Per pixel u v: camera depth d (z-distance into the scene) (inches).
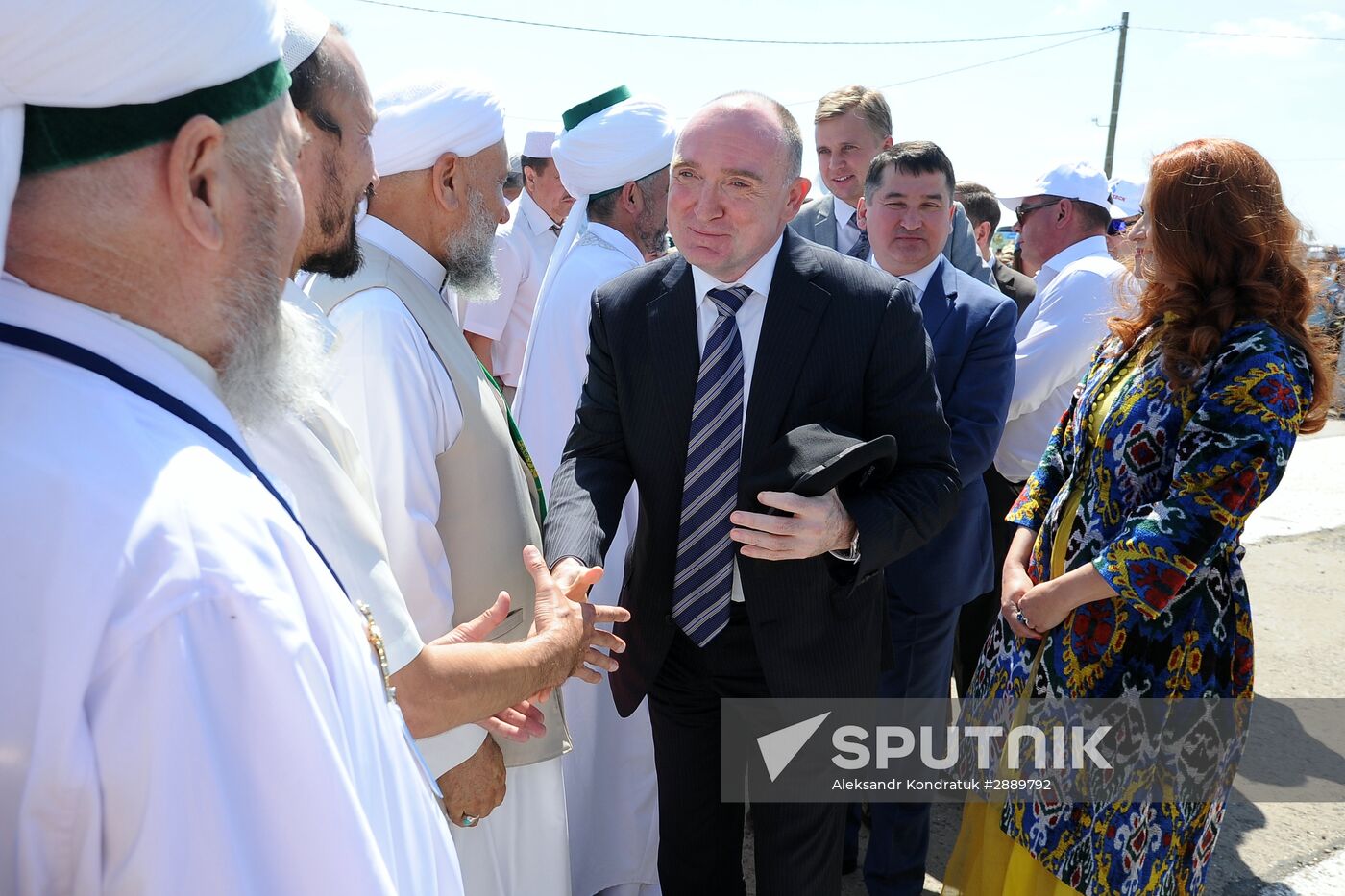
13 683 26.8
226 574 28.1
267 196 35.3
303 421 50.6
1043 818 86.9
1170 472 81.8
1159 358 83.4
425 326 71.8
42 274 31.3
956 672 152.9
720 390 83.0
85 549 26.9
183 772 27.1
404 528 66.8
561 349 109.4
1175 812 83.9
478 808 68.4
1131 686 82.9
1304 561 245.9
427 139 72.9
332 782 29.8
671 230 82.4
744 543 75.2
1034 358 138.2
